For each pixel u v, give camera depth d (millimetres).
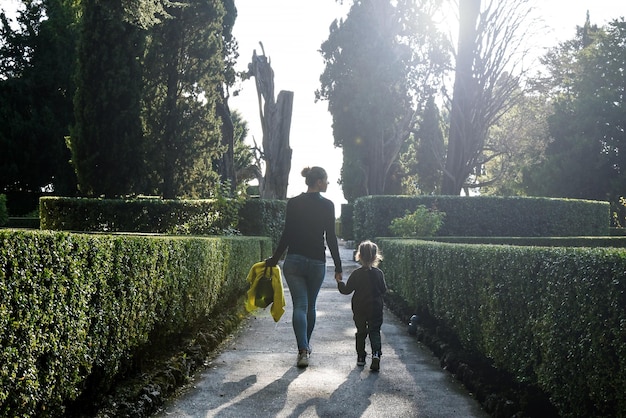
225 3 33812
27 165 38750
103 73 22750
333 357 7094
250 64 33781
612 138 37969
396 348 7824
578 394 3770
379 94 35594
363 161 37875
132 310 4992
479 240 17812
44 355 3477
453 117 29938
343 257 28125
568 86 41969
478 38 28984
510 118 44625
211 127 26312
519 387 5133
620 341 3225
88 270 4031
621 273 3258
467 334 6555
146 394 4875
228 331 8656
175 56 25297
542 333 4332
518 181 43781
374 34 35875
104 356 4441
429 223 18719
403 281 10766
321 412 4879
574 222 23312
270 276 6879
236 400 5203
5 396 2996
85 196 23906
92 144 22875
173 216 20703
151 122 25125
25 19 40875
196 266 7277
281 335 8562
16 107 39062
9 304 3021
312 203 6566
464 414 4891
